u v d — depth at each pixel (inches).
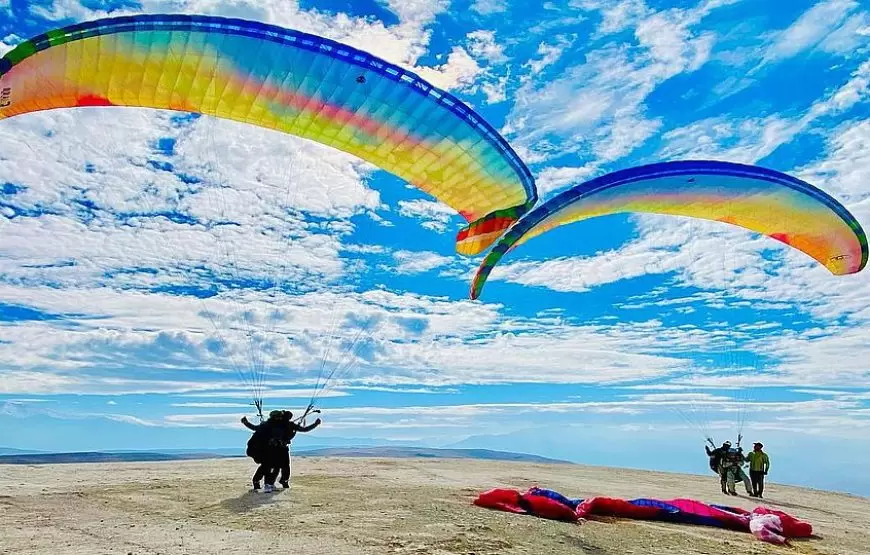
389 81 546.6
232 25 503.2
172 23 493.7
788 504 672.4
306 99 563.5
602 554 338.0
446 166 631.2
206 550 295.4
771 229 706.2
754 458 726.5
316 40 520.4
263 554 290.4
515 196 647.8
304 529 354.6
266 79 542.6
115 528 346.0
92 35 478.9
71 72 495.8
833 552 390.3
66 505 421.1
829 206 645.3
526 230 556.7
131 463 903.1
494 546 331.3
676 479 971.3
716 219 705.6
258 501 454.9
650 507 468.8
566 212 601.9
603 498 475.5
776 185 627.5
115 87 527.2
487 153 603.5
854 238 668.7
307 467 794.8
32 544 298.7
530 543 346.9
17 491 478.0
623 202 637.3
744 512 488.7
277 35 513.7
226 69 529.7
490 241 679.1
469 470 876.0
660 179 602.5
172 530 343.9
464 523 389.4
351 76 542.6
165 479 599.8
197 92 550.0
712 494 720.3
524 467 1032.8
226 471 718.5
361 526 368.5
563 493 642.8
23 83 476.1
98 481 573.0
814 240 696.4
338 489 542.0
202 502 446.3
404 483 619.2
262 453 515.5
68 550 288.2
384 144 617.6
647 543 374.6
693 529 437.4
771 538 409.4
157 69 520.7
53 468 725.9
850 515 614.5
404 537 340.2
